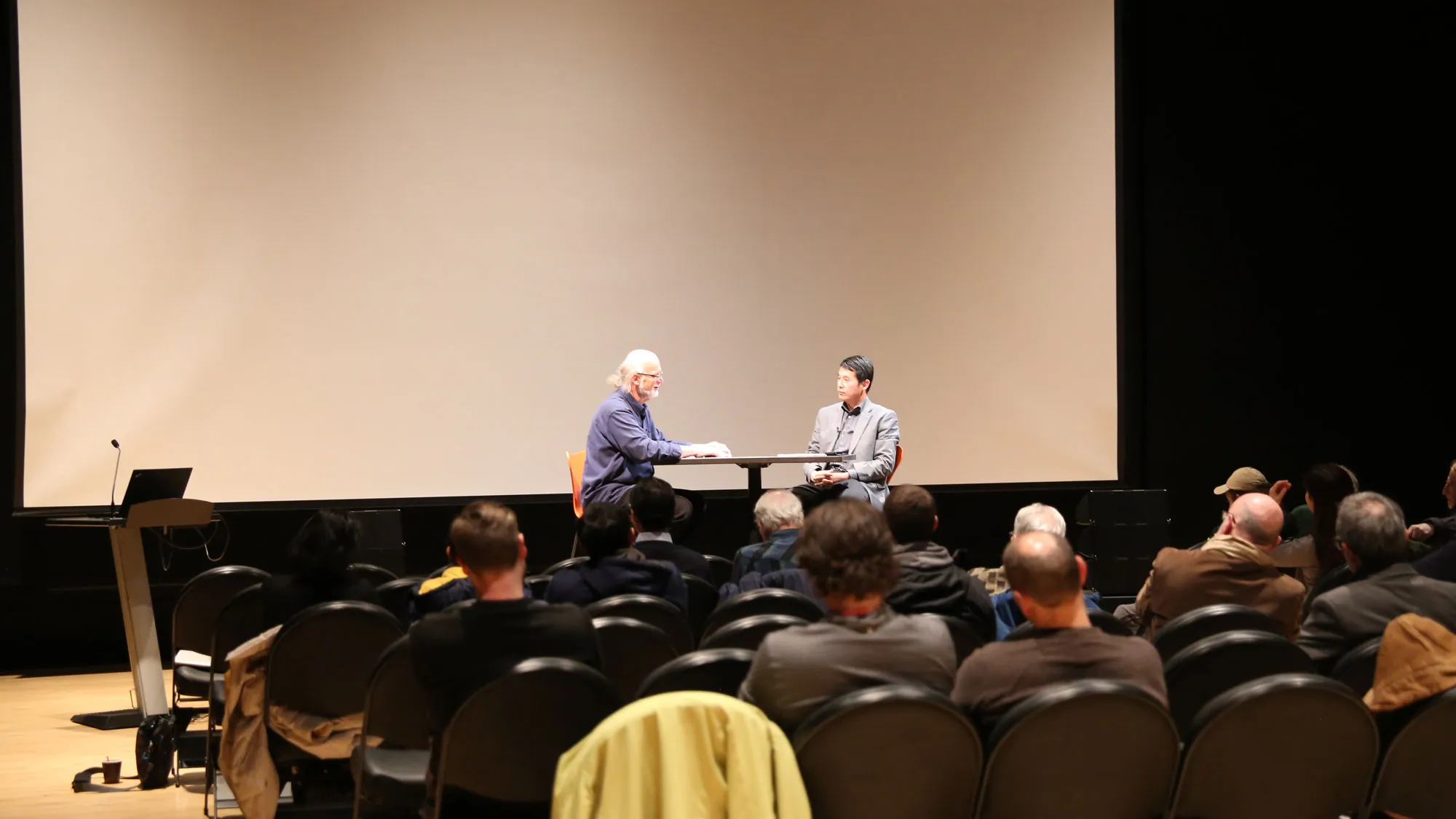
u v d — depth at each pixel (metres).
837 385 6.26
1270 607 3.40
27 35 5.89
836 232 6.95
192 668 3.95
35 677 5.84
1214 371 7.44
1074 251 7.20
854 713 2.06
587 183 6.63
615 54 6.66
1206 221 7.41
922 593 3.12
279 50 6.23
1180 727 2.63
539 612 2.48
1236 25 7.38
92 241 5.99
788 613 3.18
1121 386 7.26
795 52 6.89
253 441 6.21
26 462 5.92
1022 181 7.14
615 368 6.68
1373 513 2.96
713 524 6.88
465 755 2.30
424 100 6.42
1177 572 3.46
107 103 6.00
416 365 6.43
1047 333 7.18
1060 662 2.23
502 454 6.55
